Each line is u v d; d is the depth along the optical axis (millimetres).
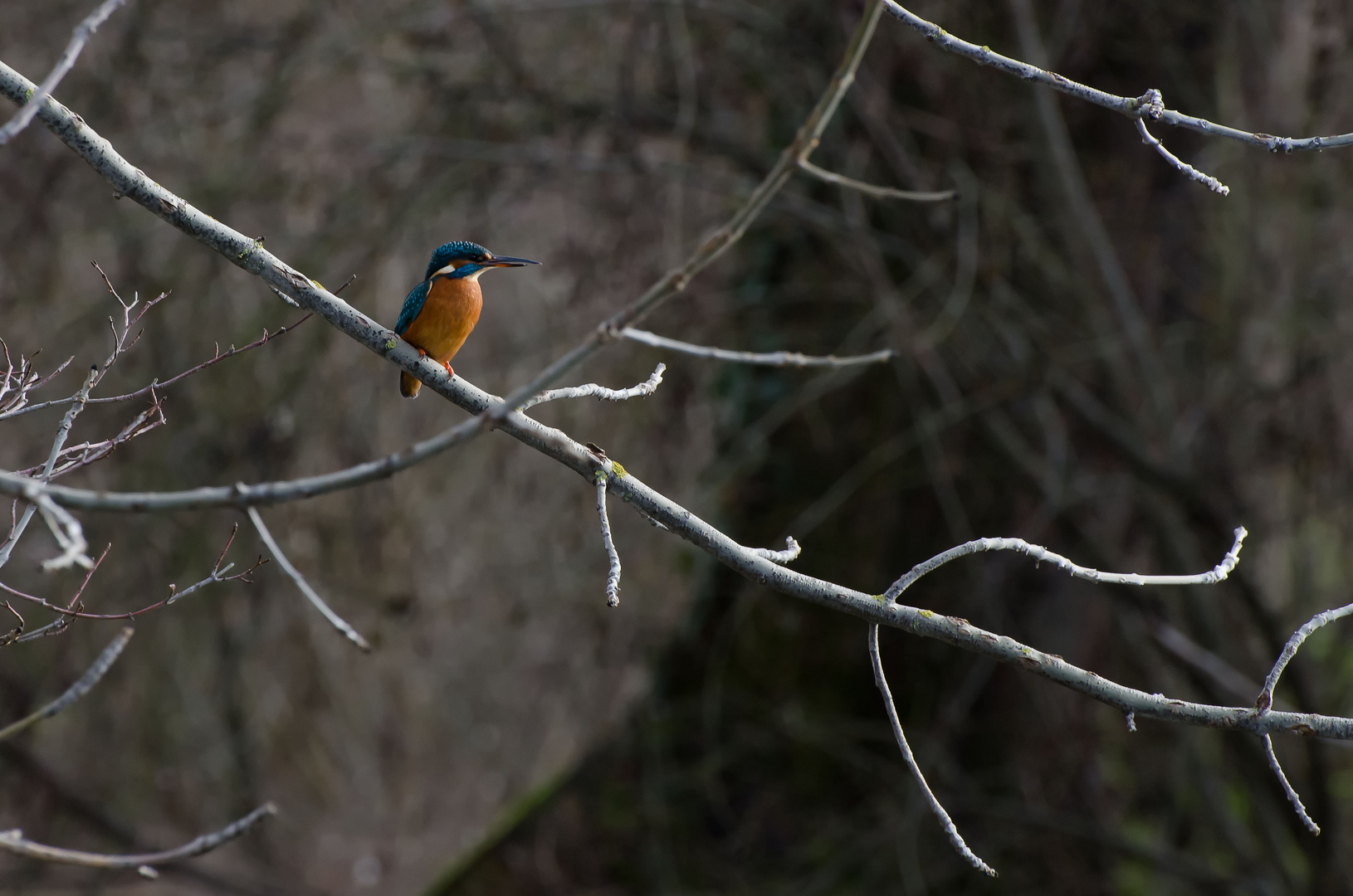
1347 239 13258
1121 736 14219
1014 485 13891
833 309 14633
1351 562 13438
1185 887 14203
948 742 14141
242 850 16719
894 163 12922
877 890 13766
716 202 15477
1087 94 4980
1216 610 13133
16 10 13359
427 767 22266
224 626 13859
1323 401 12914
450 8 12938
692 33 14078
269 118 13297
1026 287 13859
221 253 5160
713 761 13992
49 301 12898
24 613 13508
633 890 14328
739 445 13961
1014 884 13695
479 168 13867
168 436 12961
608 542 4781
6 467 12648
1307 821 4582
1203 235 13570
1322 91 12398
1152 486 12672
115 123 13172
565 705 20766
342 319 5285
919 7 12586
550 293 17031
